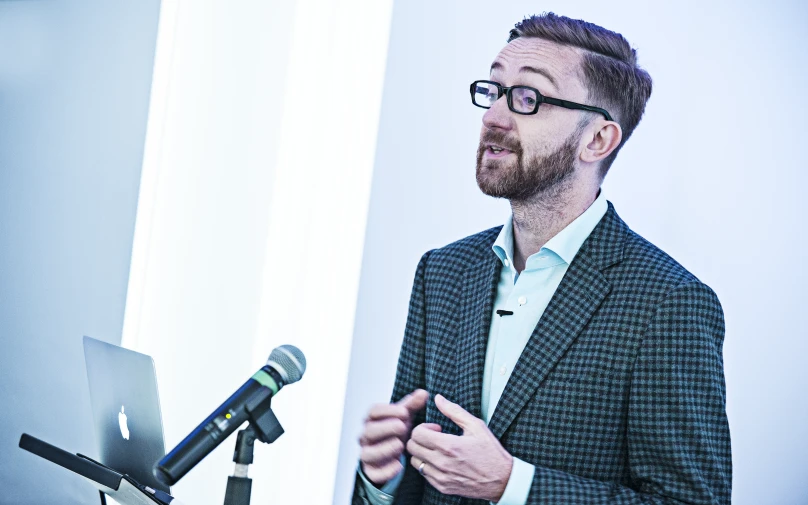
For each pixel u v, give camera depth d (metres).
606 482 1.84
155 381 1.98
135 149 3.96
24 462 4.04
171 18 3.95
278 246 3.76
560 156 1.97
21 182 4.30
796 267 2.92
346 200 3.67
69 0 4.21
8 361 4.20
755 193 2.95
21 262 4.25
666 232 3.04
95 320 3.96
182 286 3.88
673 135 3.04
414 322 2.26
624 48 2.06
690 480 1.75
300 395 3.66
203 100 3.92
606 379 1.86
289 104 3.79
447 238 3.50
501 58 2.06
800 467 2.91
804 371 2.89
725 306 2.99
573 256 1.99
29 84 4.30
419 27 3.58
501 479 1.77
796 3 2.91
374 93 3.65
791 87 2.91
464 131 3.48
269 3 3.85
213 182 3.88
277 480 3.64
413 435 1.81
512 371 1.95
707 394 1.80
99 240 4.01
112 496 1.96
